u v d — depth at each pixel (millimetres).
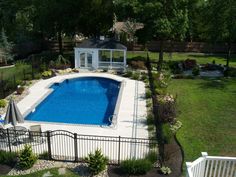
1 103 23094
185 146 17141
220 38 35062
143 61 39719
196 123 20797
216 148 17094
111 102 26938
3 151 15266
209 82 31828
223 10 33344
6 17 50562
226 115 22531
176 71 35594
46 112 24016
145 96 26484
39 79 31859
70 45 50500
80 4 40156
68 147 16750
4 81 27938
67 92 29812
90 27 43062
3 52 38500
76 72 35375
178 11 34250
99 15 41906
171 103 21469
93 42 36781
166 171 14055
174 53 49375
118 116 21828
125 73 34438
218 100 26109
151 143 15875
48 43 50312
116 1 37719
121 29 52719
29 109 23016
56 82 30844
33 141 17203
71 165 14883
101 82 33656
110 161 15203
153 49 50844
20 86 27703
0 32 48094
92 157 14062
